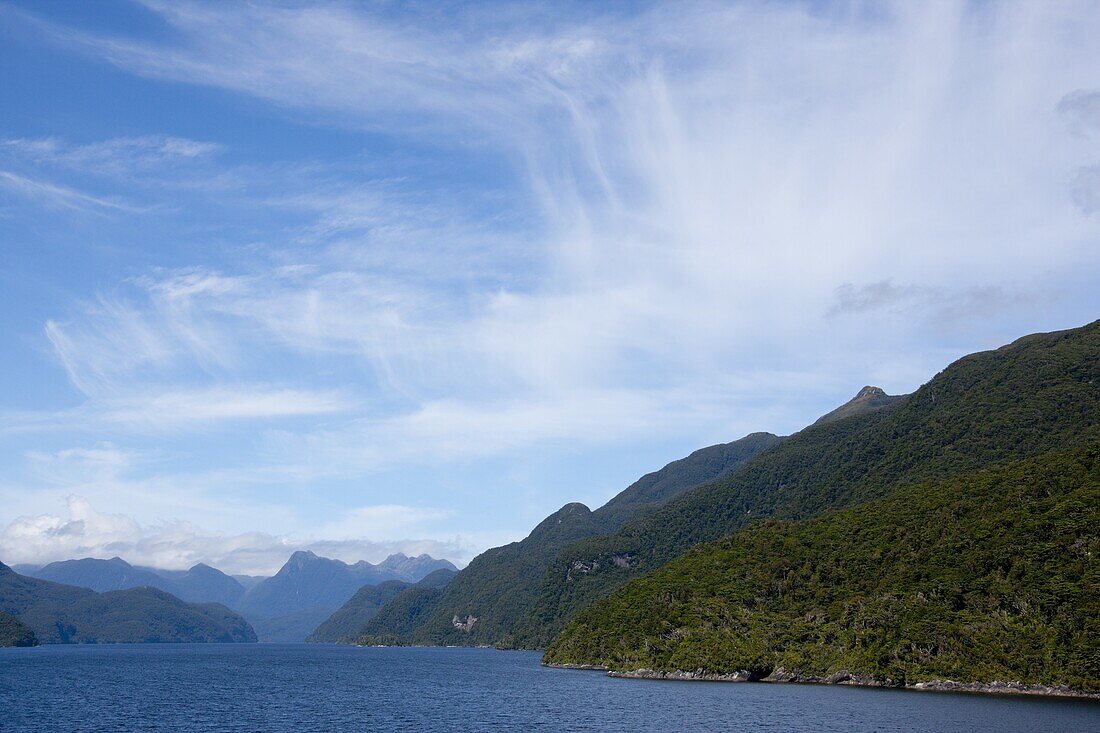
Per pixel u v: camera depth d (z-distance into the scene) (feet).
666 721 511.40
